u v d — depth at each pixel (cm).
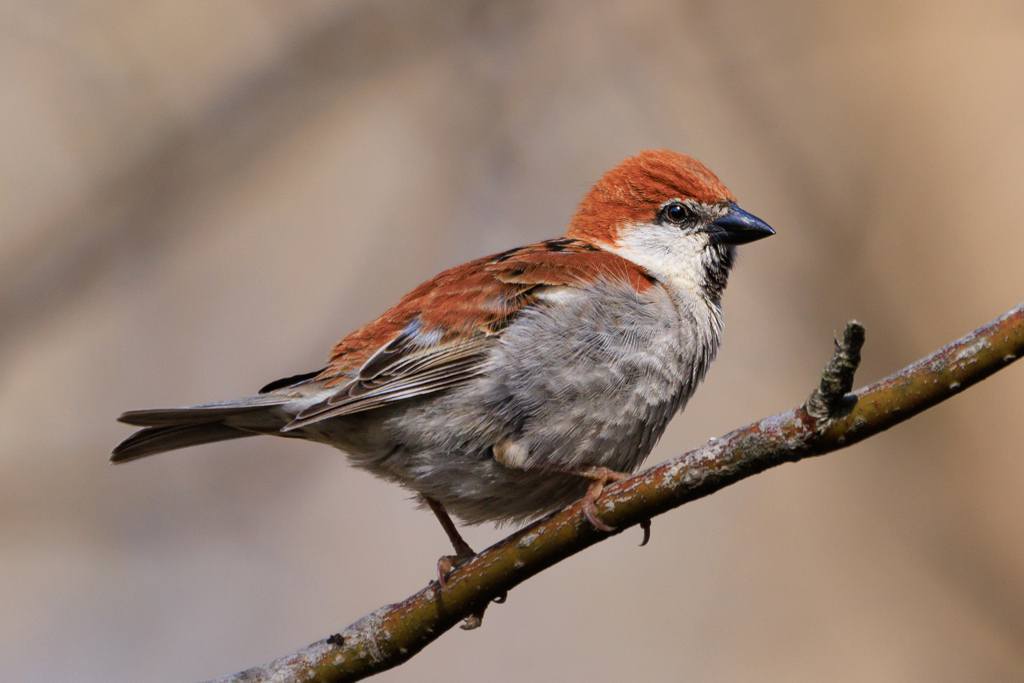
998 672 1127
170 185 1154
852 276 1287
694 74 1313
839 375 527
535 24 1254
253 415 778
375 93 1218
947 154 1338
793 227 1306
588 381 747
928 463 1221
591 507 604
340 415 747
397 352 756
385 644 638
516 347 748
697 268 852
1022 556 1160
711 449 575
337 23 1209
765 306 1321
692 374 805
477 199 1220
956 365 519
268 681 637
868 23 1354
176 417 764
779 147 1315
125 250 1123
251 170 1186
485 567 630
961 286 1288
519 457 742
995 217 1315
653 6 1306
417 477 772
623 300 764
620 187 883
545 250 841
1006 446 1202
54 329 1088
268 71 1191
